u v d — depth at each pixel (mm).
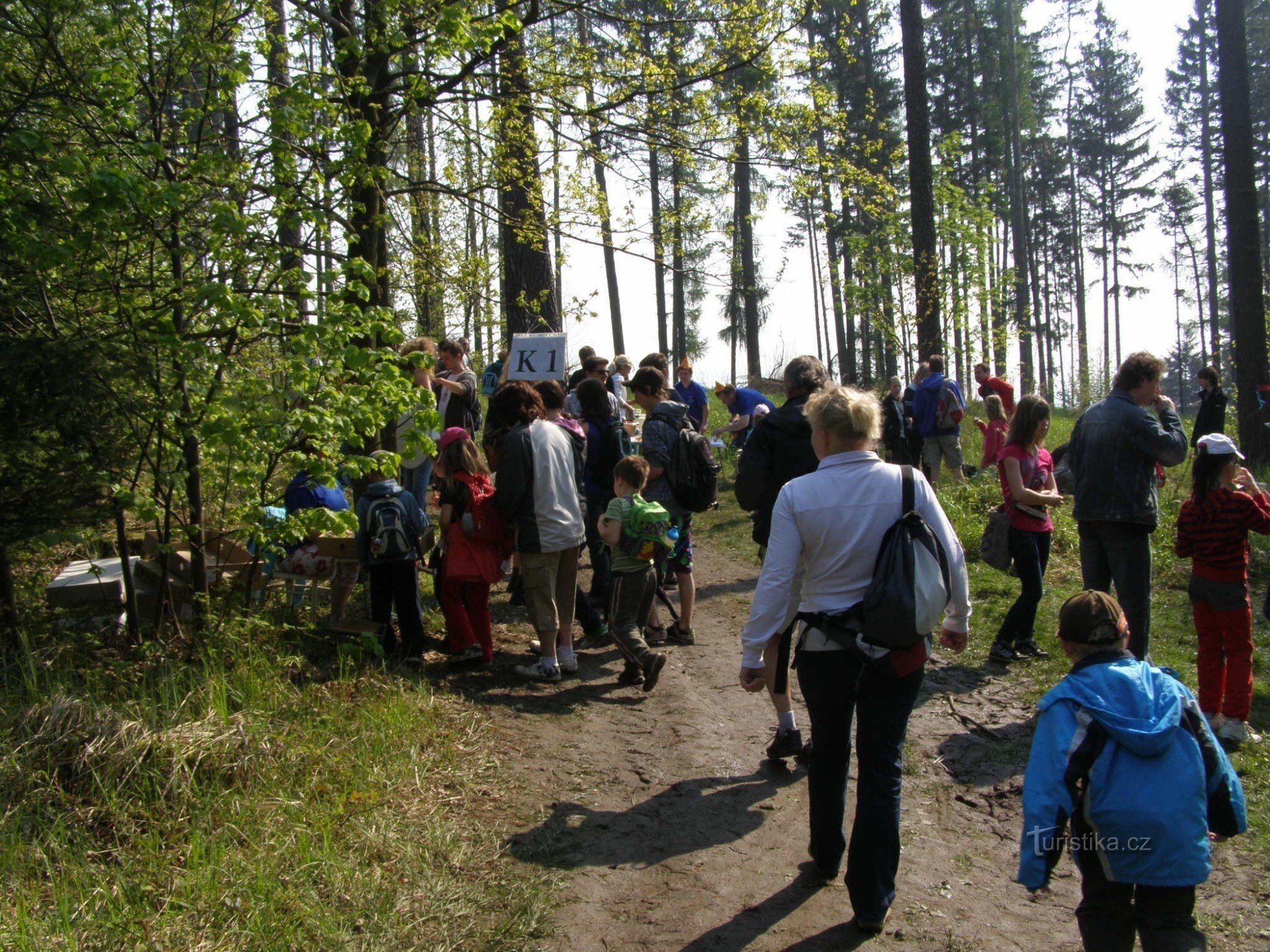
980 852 4070
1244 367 14570
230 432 4801
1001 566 6270
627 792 4625
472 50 6840
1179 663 6312
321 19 6297
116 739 3932
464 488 6105
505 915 3523
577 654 6758
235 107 5512
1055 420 22875
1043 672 6152
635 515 5828
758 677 3449
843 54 8672
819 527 3369
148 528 6539
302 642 5852
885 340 21938
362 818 4004
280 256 5340
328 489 6266
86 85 4984
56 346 4543
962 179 39562
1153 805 2664
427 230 9672
